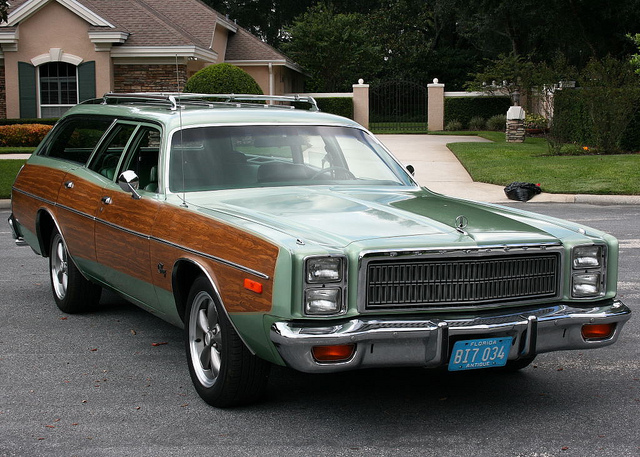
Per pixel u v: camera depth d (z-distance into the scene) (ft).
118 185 19.35
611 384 16.93
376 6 200.64
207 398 15.34
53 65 93.81
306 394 16.15
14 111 94.17
